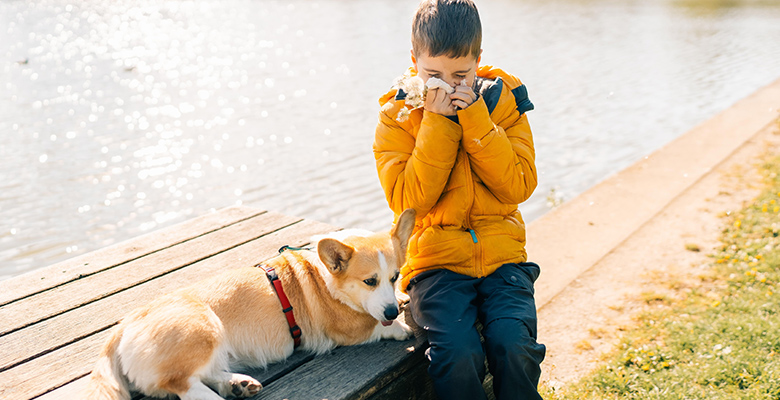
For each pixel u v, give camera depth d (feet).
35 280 9.78
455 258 8.33
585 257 16.85
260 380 7.42
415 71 8.87
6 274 18.37
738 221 18.03
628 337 12.63
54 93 43.62
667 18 82.58
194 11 108.58
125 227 21.59
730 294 14.05
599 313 13.88
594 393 10.84
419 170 8.09
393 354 8.00
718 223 18.45
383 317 7.87
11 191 24.75
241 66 55.21
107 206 23.35
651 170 24.00
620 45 60.08
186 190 24.91
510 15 86.63
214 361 7.12
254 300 7.68
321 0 122.42
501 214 8.74
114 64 57.16
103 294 9.37
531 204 22.47
